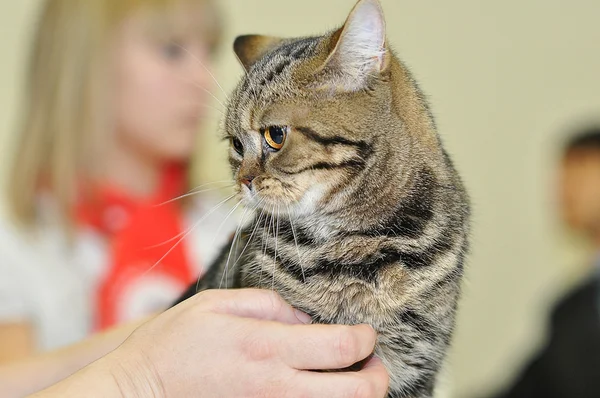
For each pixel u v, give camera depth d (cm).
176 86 250
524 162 432
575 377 315
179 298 176
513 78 430
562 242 421
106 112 247
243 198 158
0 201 258
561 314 333
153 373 120
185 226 252
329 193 150
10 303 228
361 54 148
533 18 429
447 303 150
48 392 116
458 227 154
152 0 240
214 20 259
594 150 363
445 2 417
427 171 152
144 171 259
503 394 348
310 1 390
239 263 158
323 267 146
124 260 242
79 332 236
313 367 123
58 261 240
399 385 149
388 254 145
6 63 373
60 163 243
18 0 373
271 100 152
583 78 435
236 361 122
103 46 241
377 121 150
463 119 425
